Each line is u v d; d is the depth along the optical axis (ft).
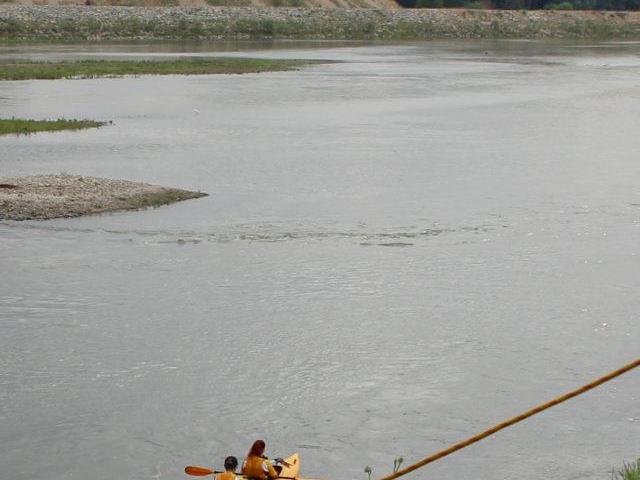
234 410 63.00
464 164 142.61
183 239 101.76
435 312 80.07
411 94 238.68
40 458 57.06
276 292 85.15
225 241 101.14
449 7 578.25
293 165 141.69
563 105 216.74
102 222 107.86
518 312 80.02
